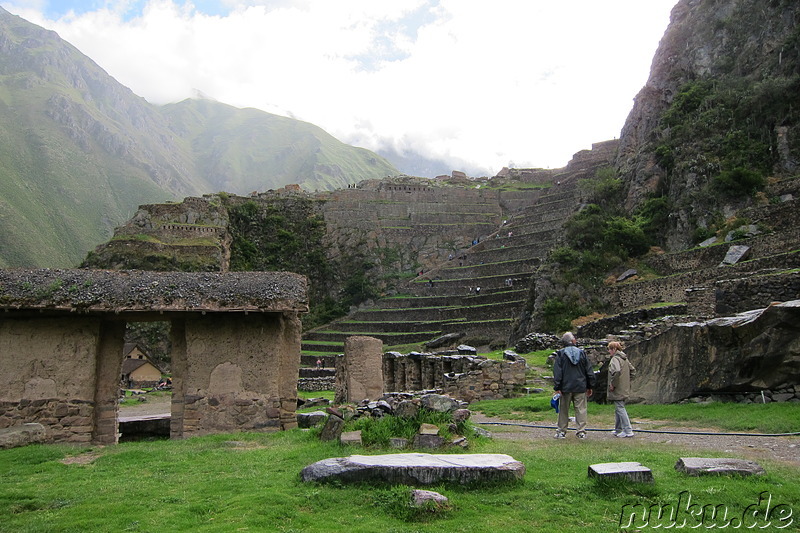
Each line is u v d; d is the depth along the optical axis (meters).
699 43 62.81
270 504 8.05
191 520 7.66
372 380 23.88
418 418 11.55
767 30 55.94
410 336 56.56
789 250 35.81
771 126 48.88
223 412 15.70
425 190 92.69
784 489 7.88
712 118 53.31
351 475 8.72
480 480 8.49
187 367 15.84
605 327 32.41
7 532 7.41
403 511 7.57
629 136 67.88
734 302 25.41
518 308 55.12
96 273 16.66
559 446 11.64
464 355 24.30
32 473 11.01
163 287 16.19
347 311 77.00
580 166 90.06
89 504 8.52
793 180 43.31
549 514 7.49
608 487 8.16
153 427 19.44
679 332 16.31
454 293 66.88
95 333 15.54
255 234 87.19
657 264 45.09
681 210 48.28
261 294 16.20
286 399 16.75
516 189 93.31
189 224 77.06
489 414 17.98
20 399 14.96
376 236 85.12
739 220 41.94
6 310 14.95
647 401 16.86
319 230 88.06
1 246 101.06
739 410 13.52
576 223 52.50
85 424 15.03
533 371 25.58
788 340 13.68
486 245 75.44
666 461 9.65
